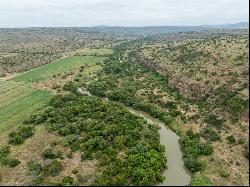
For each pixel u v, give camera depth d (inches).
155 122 4119.1
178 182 2807.6
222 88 4281.5
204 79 4707.2
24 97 4985.2
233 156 3149.6
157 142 3420.3
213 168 2994.6
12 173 2915.8
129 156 3009.4
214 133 3565.5
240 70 4424.2
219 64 4847.4
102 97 5157.5
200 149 3262.8
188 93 4712.1
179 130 3811.5
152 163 2923.2
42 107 4500.5
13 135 3614.7
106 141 3316.9
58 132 3619.6
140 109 4512.8
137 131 3511.3
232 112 3769.7
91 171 2869.1
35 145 3408.0
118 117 3917.3
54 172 2844.5
